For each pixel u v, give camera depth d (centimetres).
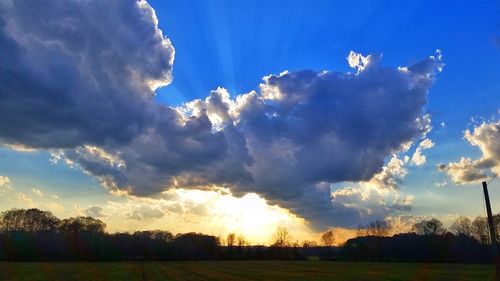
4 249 16525
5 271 9825
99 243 18375
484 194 4481
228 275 9144
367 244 18788
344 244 19838
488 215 4416
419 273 9675
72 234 18962
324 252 19925
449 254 16838
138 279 7806
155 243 19900
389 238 18612
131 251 18675
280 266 13588
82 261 17025
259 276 8856
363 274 9544
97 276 8494
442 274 9400
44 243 17588
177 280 7656
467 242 16888
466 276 8706
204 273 9862
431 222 17925
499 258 4312
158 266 13250
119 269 11281
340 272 10269
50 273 9256
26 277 7975
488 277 8356
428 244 17288
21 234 18112
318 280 7806
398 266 13200
